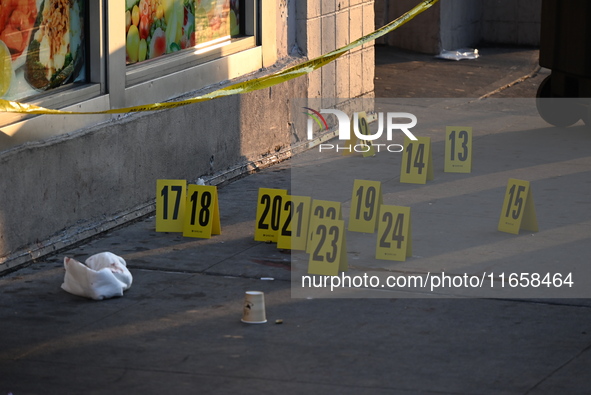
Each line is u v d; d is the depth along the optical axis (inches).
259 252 700.7
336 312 577.3
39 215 677.3
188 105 838.5
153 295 608.4
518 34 1845.5
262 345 524.7
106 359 505.0
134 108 664.4
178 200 751.1
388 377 480.4
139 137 776.3
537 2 1824.6
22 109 605.6
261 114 964.0
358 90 1179.9
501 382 473.1
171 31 861.2
